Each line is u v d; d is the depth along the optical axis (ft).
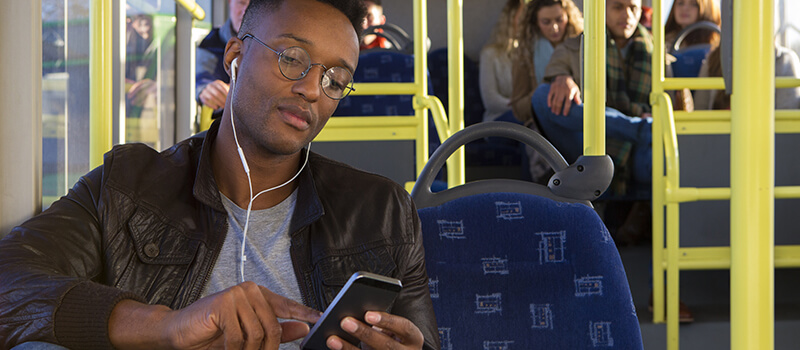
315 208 3.65
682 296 10.96
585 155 4.75
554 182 4.66
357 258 3.71
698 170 10.05
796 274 12.00
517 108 15.48
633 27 13.61
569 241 4.50
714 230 10.12
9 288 2.67
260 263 3.55
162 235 3.43
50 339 2.53
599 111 4.92
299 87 3.33
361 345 2.89
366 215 3.84
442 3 17.76
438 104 8.38
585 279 4.43
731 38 4.56
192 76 11.24
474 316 4.39
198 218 3.52
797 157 10.28
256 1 3.51
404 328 2.70
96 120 4.74
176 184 3.58
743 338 4.45
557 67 13.64
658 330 9.36
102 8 4.72
